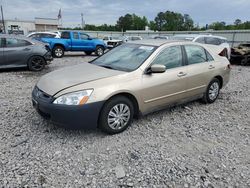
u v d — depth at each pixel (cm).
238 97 637
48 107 342
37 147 338
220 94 660
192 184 273
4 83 724
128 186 266
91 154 326
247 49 1369
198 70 494
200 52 520
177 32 3197
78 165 301
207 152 344
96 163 306
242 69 1208
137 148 346
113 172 289
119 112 380
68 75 388
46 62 985
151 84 406
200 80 504
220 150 351
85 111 342
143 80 397
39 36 1563
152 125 429
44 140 358
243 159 329
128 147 348
